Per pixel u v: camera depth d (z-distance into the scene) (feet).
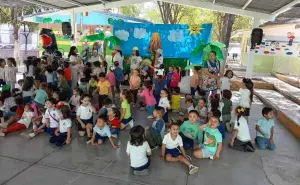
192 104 19.80
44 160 13.79
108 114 17.24
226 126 18.97
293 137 18.90
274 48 34.96
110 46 38.11
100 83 21.77
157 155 14.88
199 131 15.51
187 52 34.68
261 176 13.16
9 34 65.46
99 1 31.53
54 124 16.69
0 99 20.61
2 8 53.26
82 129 17.06
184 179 12.53
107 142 16.35
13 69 25.90
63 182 11.89
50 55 32.12
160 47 34.86
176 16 63.16
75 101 20.38
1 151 14.58
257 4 25.46
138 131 12.37
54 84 24.80
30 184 11.62
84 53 34.88
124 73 35.17
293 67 49.26
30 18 46.21
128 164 13.73
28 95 21.83
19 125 17.57
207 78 21.33
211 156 14.66
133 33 35.27
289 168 14.11
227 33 42.19
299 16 52.95
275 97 30.53
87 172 12.79
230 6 27.86
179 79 27.94
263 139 16.49
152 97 21.33
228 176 13.00
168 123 19.70
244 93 20.16
